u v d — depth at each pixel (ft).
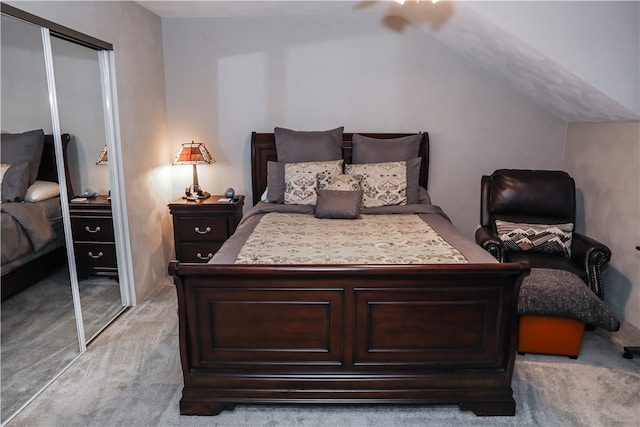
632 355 8.89
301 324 7.09
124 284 11.08
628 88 9.19
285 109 13.61
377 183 11.95
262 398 7.27
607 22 8.95
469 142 13.65
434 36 12.85
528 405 7.48
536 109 13.35
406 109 13.51
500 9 9.05
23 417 7.11
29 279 7.71
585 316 8.50
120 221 10.79
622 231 10.52
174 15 12.82
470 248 8.28
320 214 11.00
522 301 8.64
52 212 8.15
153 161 12.51
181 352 7.09
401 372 7.23
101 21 9.61
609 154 11.07
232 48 13.28
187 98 13.58
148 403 7.51
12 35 6.97
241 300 6.99
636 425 6.98
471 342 7.15
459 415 7.28
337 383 7.23
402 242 8.75
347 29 13.09
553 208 11.51
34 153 7.61
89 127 9.35
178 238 12.78
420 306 7.01
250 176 13.97
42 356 8.16
